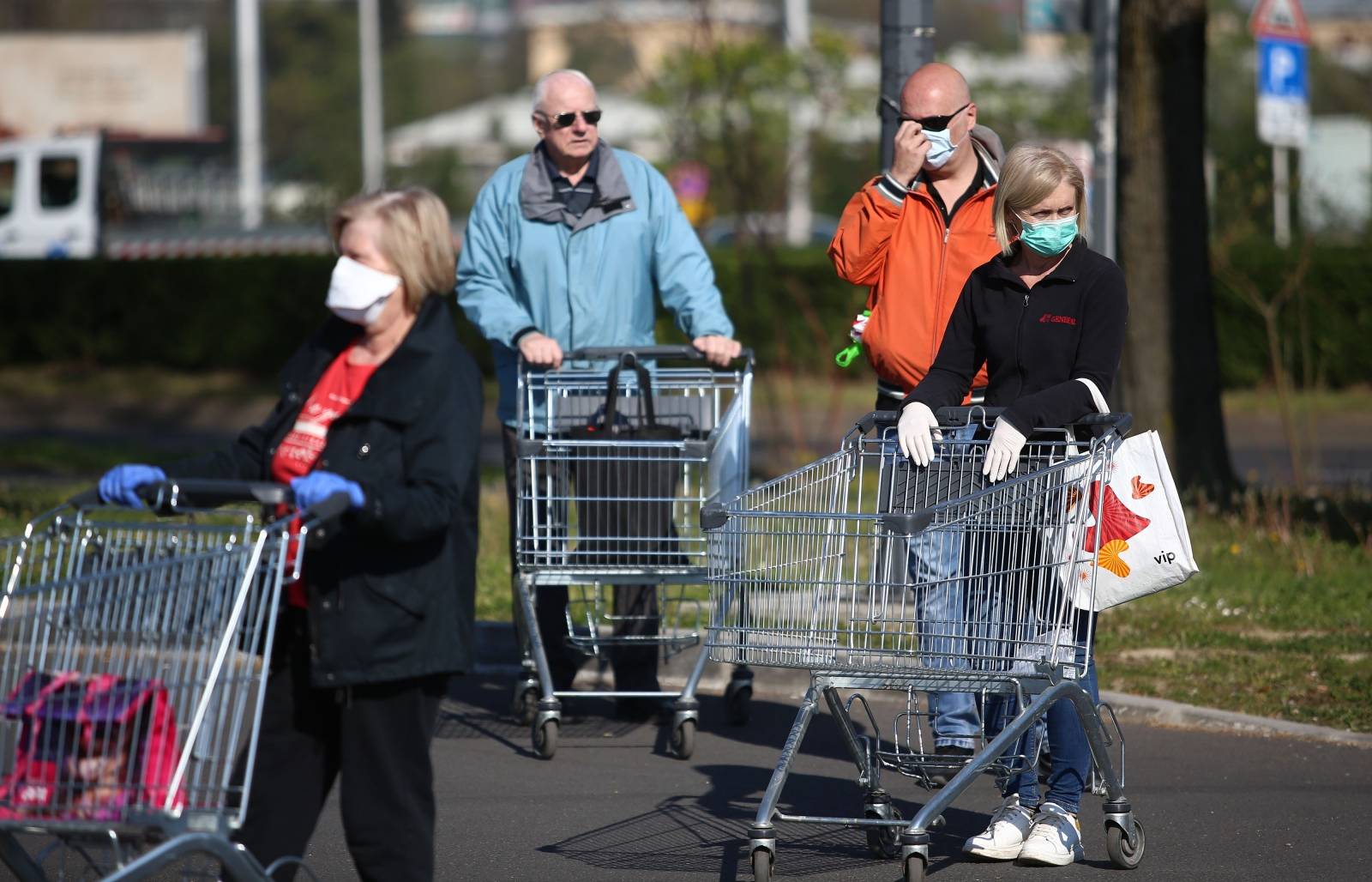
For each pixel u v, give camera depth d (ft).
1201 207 144.66
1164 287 144.66
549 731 81.20
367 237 47.32
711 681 97.40
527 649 86.89
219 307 297.74
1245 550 124.77
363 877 47.65
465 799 74.33
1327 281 266.16
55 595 44.65
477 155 611.88
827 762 81.15
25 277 301.22
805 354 280.10
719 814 71.87
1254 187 179.32
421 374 47.39
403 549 46.70
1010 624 58.23
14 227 338.54
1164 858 64.90
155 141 415.03
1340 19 458.91
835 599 58.80
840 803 73.51
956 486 60.23
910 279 73.15
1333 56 393.29
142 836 42.57
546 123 84.74
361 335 49.14
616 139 400.67
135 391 282.36
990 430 62.59
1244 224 181.78
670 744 82.99
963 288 65.57
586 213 86.17
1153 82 143.74
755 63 268.82
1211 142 325.62
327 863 64.75
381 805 47.21
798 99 288.10
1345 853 65.46
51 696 42.80
